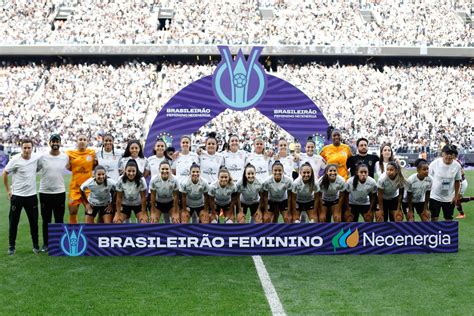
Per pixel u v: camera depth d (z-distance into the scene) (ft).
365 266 26.30
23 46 130.11
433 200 32.55
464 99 127.24
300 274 24.91
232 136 36.86
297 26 141.28
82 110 119.03
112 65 136.46
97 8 142.00
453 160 32.27
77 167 32.83
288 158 37.32
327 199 32.12
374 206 31.53
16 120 115.03
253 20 141.90
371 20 146.20
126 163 31.65
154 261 27.20
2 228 38.17
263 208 31.91
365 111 121.60
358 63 139.13
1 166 94.73
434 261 27.30
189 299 21.34
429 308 20.30
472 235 35.01
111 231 28.17
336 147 36.68
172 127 46.65
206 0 147.33
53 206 30.12
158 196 31.14
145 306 20.53
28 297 21.71
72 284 23.41
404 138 111.24
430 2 151.64
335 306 20.53
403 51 133.08
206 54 131.85
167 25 140.46
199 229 28.22
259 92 46.70
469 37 139.03
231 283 23.49
